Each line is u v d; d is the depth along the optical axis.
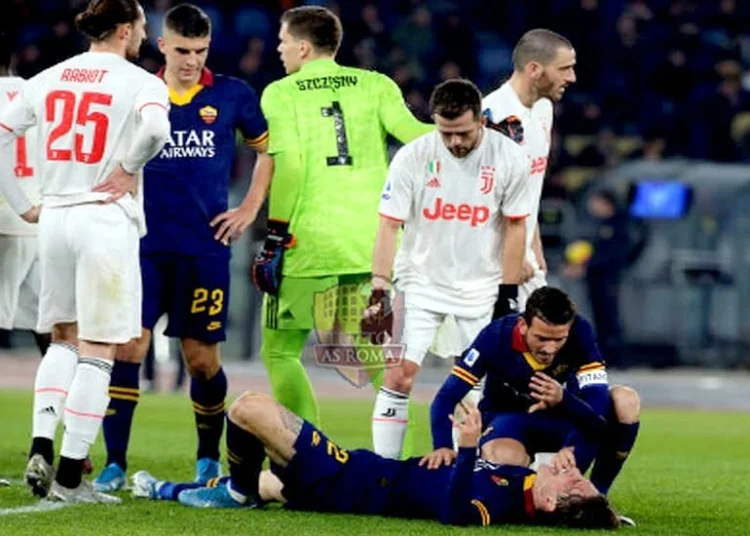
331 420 56.72
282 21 38.22
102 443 45.75
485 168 34.16
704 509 34.75
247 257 82.12
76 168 32.06
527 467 30.58
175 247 36.03
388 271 34.38
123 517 29.95
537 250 37.81
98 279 31.88
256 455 30.62
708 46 97.25
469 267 34.72
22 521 29.33
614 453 31.42
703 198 82.81
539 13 100.25
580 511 29.47
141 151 31.62
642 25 99.50
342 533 28.20
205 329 36.34
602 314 81.56
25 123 32.62
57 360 33.16
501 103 36.53
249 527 28.80
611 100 97.38
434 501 29.73
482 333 30.88
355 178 37.34
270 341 38.09
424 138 34.22
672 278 82.69
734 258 82.94
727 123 93.06
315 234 37.03
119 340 32.09
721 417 63.03
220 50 94.94
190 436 48.94
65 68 32.38
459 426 28.89
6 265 37.69
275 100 37.34
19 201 33.03
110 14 32.34
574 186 93.31
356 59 92.00
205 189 36.16
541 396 30.06
